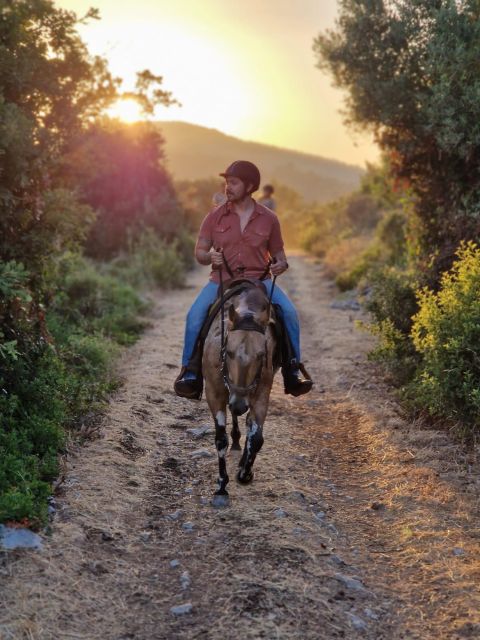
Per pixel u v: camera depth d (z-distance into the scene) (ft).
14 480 16.63
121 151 77.05
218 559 15.25
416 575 14.87
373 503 18.44
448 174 33.09
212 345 17.35
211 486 19.20
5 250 22.58
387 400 26.94
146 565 14.99
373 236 83.25
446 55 29.12
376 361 30.63
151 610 13.34
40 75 23.25
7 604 12.82
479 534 16.46
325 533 16.66
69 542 15.17
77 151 25.35
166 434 23.35
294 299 55.01
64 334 30.14
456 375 21.58
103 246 72.74
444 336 22.41
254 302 16.60
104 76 25.02
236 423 21.27
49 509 16.47
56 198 23.73
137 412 24.80
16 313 22.13
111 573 14.46
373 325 30.76
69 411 22.66
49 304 32.04
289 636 12.52
